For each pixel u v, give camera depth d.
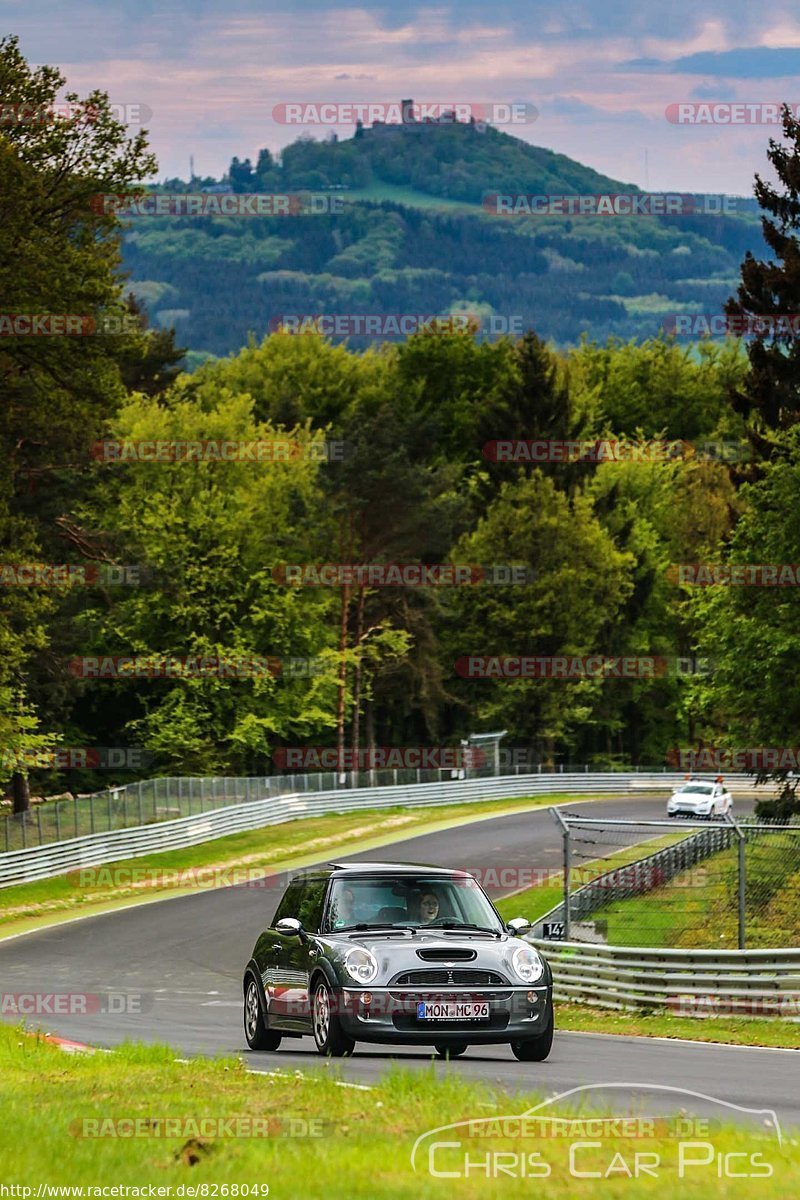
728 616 74.38
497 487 184.88
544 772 170.00
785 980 43.62
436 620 171.50
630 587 173.38
